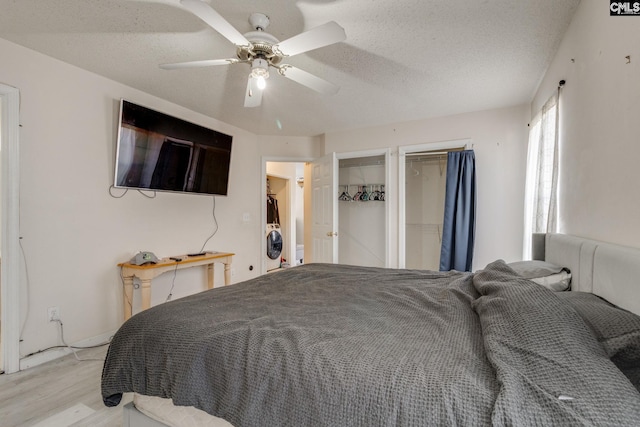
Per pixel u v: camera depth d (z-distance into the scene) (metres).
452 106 3.45
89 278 2.67
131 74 2.71
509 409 0.68
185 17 1.91
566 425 0.63
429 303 1.52
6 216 2.18
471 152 3.56
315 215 4.64
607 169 1.40
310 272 2.34
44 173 2.38
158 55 2.38
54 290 2.44
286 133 4.61
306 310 1.45
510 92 3.04
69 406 1.81
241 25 1.96
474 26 1.97
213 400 1.04
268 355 1.02
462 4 1.76
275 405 0.91
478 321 1.24
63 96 2.49
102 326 2.75
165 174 3.20
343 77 2.72
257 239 4.64
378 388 0.83
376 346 1.04
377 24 1.95
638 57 1.13
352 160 4.97
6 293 2.18
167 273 3.42
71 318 2.54
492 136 3.53
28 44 2.23
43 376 2.14
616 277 1.12
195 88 3.00
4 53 2.17
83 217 2.63
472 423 0.70
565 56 2.04
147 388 1.19
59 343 2.46
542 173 2.52
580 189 1.75
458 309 1.39
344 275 2.25
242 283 2.05
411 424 0.75
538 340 0.85
